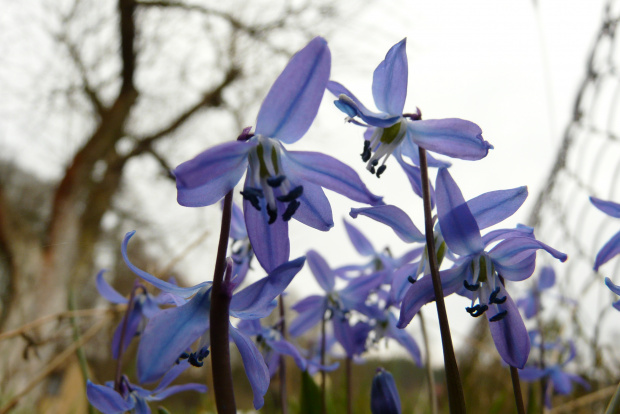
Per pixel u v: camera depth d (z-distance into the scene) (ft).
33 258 2.80
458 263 0.40
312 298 0.60
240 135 0.38
